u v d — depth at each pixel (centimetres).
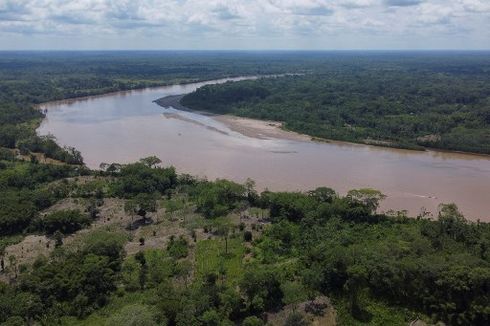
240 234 11294
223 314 8000
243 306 8194
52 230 11644
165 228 11862
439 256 9138
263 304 8256
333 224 11256
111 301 8500
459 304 7906
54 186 14388
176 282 9112
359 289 8538
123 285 9056
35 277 8762
